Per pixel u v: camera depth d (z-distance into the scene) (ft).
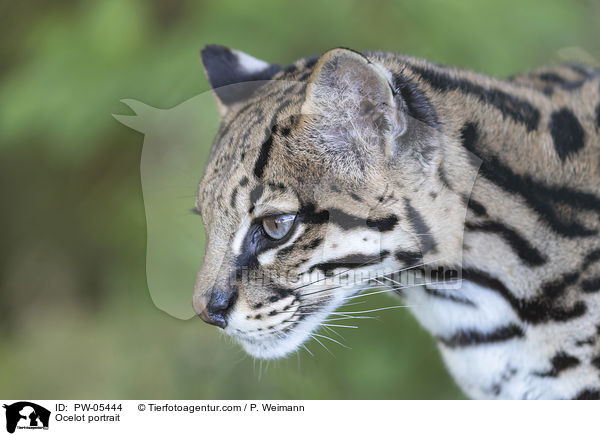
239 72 6.16
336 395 7.07
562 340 6.22
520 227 6.17
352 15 6.94
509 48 6.89
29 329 8.42
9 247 8.73
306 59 6.21
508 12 6.91
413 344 7.07
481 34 6.88
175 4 7.11
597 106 6.24
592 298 6.19
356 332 7.05
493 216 6.15
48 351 8.10
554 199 6.17
